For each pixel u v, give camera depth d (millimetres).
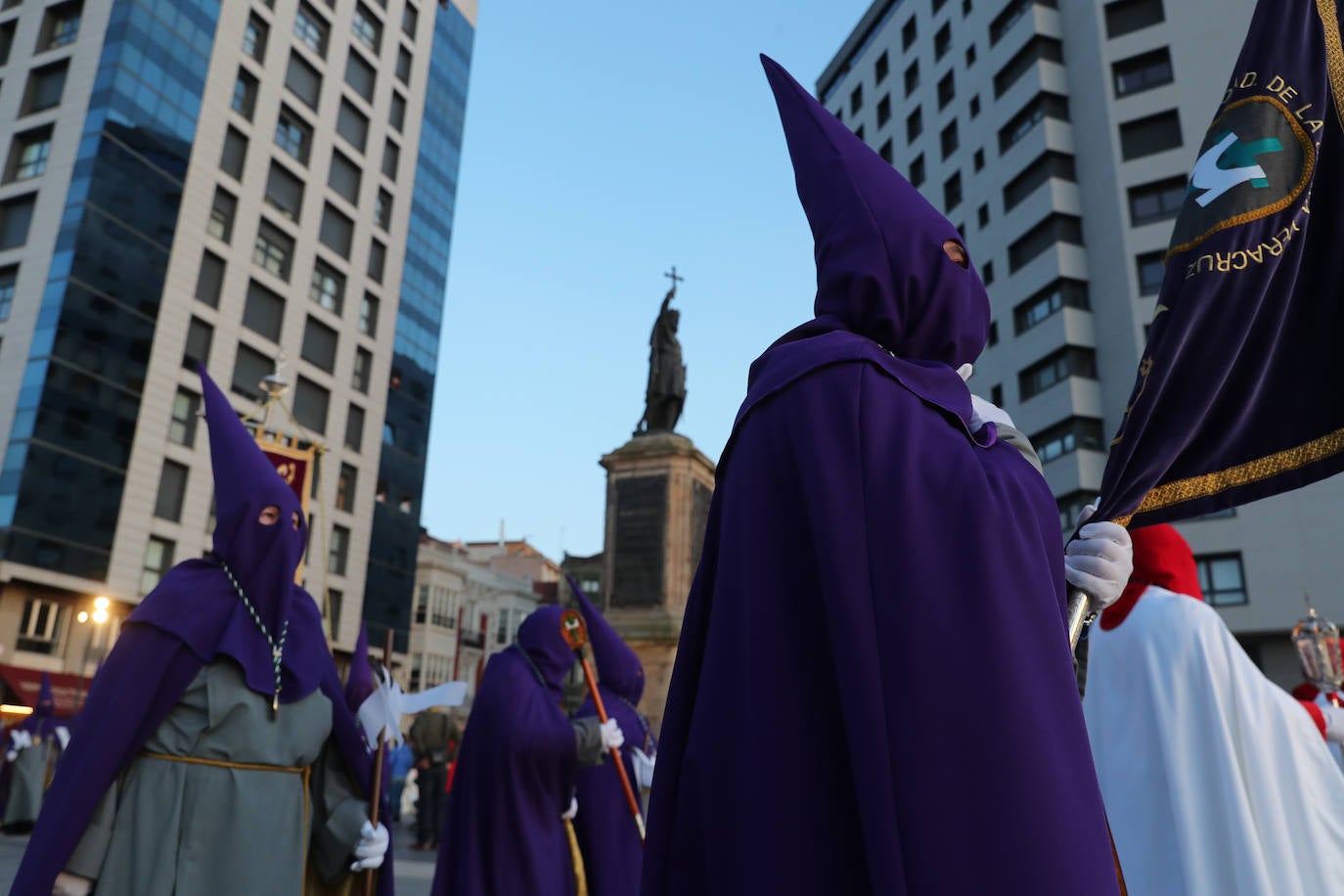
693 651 1283
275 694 3260
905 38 47281
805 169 1483
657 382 21297
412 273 51125
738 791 1089
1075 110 36562
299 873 3299
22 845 13406
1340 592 28562
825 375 1176
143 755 3141
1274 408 1881
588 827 5859
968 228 40531
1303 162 1903
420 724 15977
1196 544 30734
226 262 38312
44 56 36406
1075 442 33469
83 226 33625
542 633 5484
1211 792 2529
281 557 3406
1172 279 1879
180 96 37344
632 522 18688
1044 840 917
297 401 41188
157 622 3180
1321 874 2463
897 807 952
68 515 31969
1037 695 980
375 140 46688
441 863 5074
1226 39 33688
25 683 29766
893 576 1035
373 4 47312
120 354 34188
